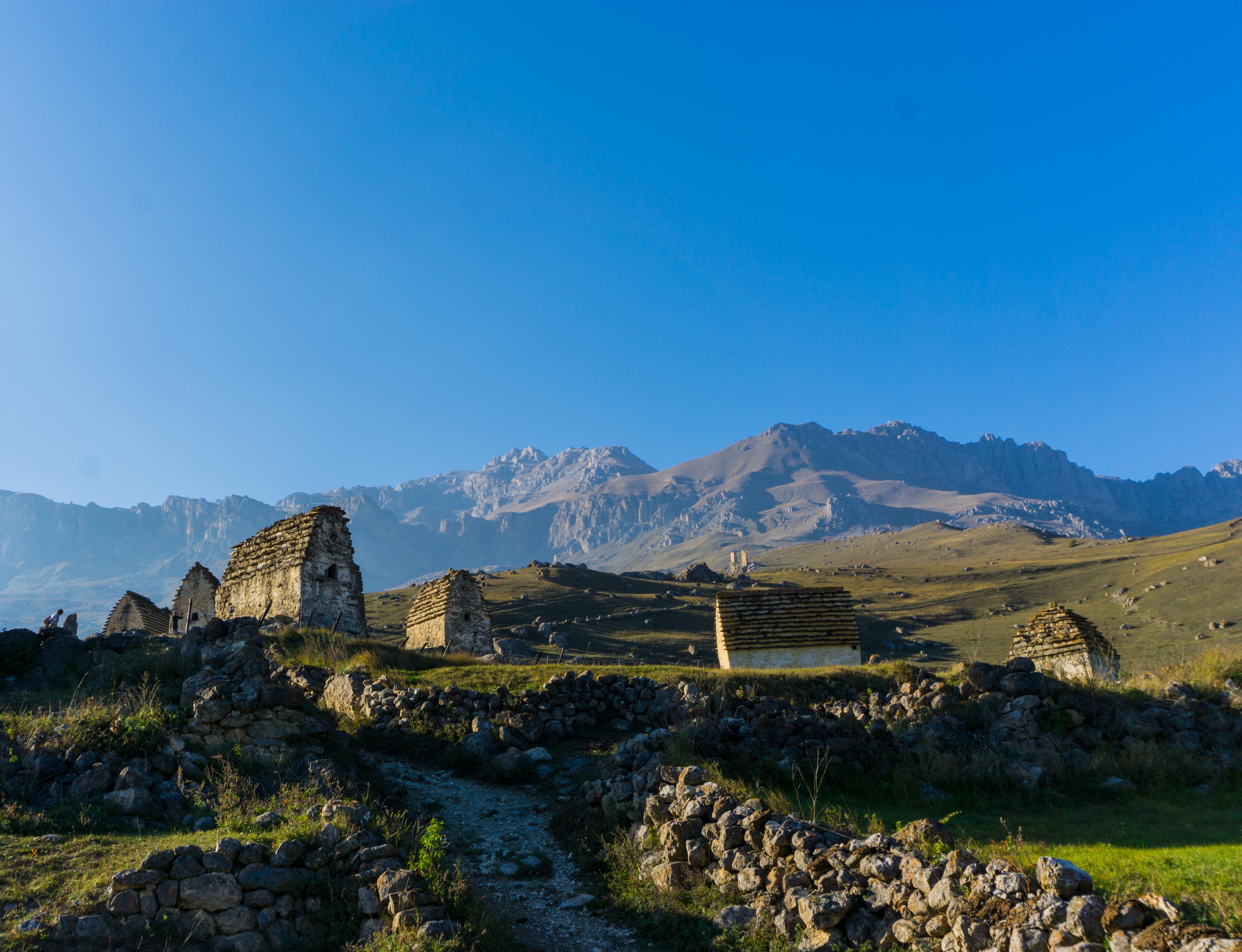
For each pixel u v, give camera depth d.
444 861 11.55
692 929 10.27
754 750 17.34
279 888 9.66
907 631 125.62
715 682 23.95
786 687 23.38
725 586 178.38
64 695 19.44
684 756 15.63
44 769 12.09
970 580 174.88
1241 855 9.58
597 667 26.48
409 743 20.06
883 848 9.75
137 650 23.11
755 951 9.52
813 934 9.23
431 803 15.75
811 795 15.73
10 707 17.73
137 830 11.03
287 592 35.62
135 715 14.05
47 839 10.24
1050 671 25.92
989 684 19.88
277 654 27.39
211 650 21.31
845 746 17.62
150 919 8.83
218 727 14.38
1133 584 139.75
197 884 9.18
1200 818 14.10
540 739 21.17
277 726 14.91
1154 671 23.05
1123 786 16.44
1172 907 7.19
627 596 147.25
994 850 10.78
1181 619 107.62
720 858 11.28
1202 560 137.75
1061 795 16.19
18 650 21.62
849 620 33.47
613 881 12.17
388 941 9.15
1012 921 7.82
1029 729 18.50
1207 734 18.50
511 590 145.00
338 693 22.91
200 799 12.27
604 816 14.35
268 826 10.83
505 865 12.88
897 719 20.03
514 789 17.38
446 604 42.84
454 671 26.06
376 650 28.89
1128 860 9.96
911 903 8.81
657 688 23.56
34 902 8.70
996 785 16.41
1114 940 7.11
